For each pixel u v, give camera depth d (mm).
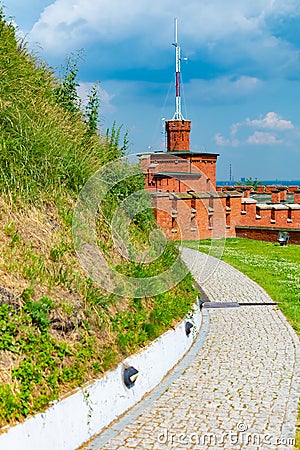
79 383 6004
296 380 8094
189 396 7371
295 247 27328
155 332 8242
